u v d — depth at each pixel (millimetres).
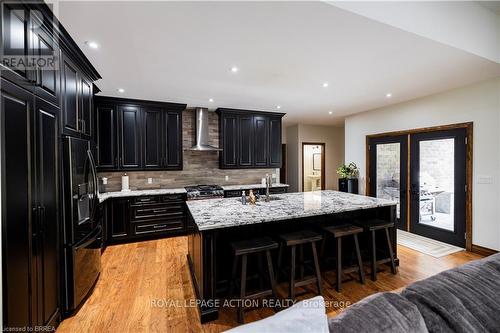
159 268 2932
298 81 3160
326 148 7551
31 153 1539
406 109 4234
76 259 2070
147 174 4543
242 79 3086
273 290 2117
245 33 1982
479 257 3199
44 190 1699
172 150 4410
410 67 2680
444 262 3059
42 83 1678
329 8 1665
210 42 2125
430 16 2043
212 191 4348
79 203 2166
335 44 2158
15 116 1384
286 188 5246
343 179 5332
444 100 3650
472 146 3326
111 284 2553
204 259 2004
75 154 2104
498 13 2484
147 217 3943
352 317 842
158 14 1717
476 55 2354
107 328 1896
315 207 2568
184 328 1903
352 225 2643
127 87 3418
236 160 4980
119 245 3748
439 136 3748
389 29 1911
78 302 2098
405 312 881
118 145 4008
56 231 1880
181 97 3977
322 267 2799
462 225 3486
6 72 1306
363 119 5184
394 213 2926
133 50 2268
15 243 1371
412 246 3598
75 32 1941
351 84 3287
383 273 2781
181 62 2547
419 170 4074
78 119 2326
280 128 5395
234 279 2252
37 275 1600
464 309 955
